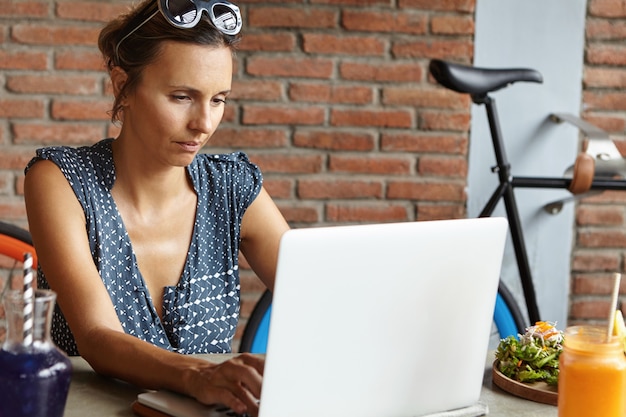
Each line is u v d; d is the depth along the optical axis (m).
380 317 1.32
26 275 1.23
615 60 3.44
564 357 1.34
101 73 3.24
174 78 1.71
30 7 3.17
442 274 1.38
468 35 3.36
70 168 1.83
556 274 3.47
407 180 3.38
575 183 3.08
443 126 3.37
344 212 3.36
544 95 3.41
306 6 3.27
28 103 3.21
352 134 3.34
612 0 3.42
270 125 3.31
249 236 2.06
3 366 1.21
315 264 1.23
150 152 1.80
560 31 3.40
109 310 1.67
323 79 3.31
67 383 1.25
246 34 3.26
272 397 1.25
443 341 1.41
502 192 3.09
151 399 1.41
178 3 1.70
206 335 1.94
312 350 1.26
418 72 3.34
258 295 3.38
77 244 1.75
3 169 3.22
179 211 1.93
